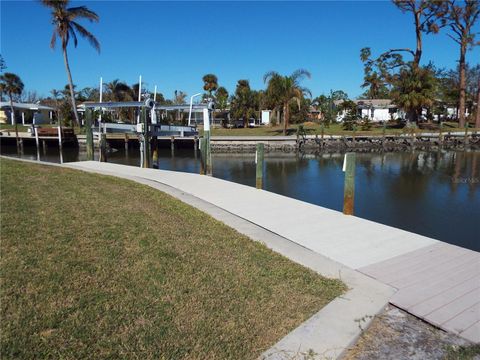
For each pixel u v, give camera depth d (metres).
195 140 29.44
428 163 24.92
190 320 3.16
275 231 6.07
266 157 30.19
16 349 2.67
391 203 12.55
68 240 4.75
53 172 10.52
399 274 4.36
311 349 2.86
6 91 50.16
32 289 3.48
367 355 2.89
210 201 8.20
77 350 2.71
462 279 4.21
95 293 3.48
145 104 16.47
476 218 10.61
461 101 47.31
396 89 44.22
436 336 3.14
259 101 52.66
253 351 2.83
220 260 4.49
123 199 7.48
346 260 4.83
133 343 2.83
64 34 39.66
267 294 3.68
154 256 4.43
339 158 29.19
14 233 4.86
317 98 66.81
